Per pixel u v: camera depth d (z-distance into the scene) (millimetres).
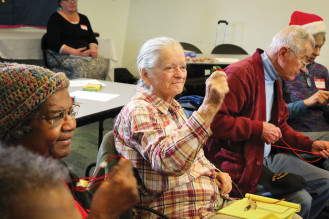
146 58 1475
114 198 652
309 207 1924
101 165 1235
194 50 4855
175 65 1458
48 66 4391
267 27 5766
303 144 2209
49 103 932
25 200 446
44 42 4371
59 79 950
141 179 1426
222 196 1666
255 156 1975
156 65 1452
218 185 1659
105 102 2326
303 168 2211
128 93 2625
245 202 1529
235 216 1417
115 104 2291
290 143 2246
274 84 2141
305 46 1961
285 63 2002
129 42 7016
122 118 1455
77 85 2758
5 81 868
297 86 2811
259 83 2002
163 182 1408
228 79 1952
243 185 1957
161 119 1471
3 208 434
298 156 2314
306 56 1991
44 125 937
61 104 960
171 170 1280
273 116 2172
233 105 1938
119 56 7094
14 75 879
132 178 690
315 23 2754
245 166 1961
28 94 889
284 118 2279
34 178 461
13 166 459
